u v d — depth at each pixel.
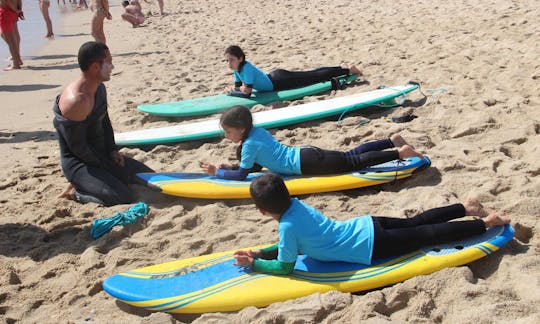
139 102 8.54
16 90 9.91
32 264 4.27
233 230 4.56
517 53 8.71
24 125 7.85
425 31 11.20
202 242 4.41
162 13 18.72
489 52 8.96
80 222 4.87
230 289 3.62
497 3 13.01
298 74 8.10
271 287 3.60
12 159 6.54
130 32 15.79
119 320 3.56
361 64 9.38
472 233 3.82
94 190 5.16
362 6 15.54
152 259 4.28
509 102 6.79
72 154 5.30
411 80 8.22
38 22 19.00
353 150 5.10
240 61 7.72
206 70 10.40
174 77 9.98
